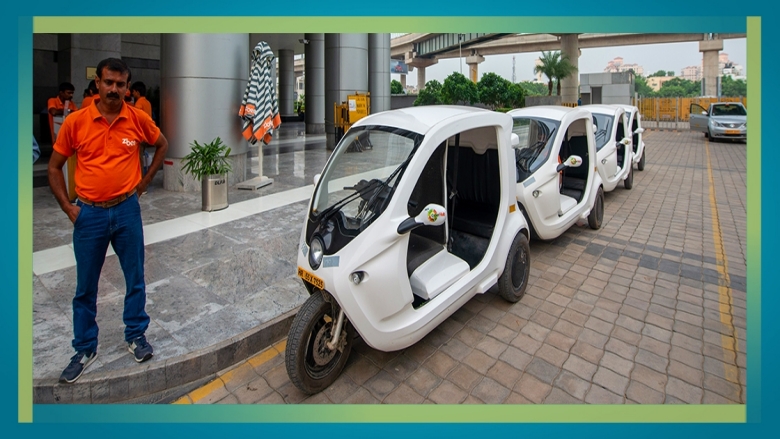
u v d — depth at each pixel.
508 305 4.14
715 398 2.90
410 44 62.97
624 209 7.65
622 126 9.30
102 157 2.80
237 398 2.95
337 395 2.96
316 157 12.29
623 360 3.29
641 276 4.79
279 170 10.14
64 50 13.08
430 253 3.42
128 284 3.04
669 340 3.55
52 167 2.77
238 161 8.57
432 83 35.19
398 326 2.98
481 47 59.25
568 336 3.61
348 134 3.50
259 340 3.43
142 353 3.05
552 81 34.91
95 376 2.88
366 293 2.80
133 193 3.01
